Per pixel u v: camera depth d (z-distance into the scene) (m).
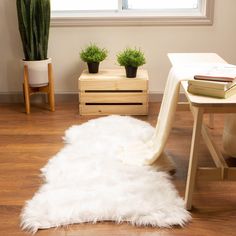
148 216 1.60
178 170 2.07
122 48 3.25
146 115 2.98
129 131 2.54
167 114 1.93
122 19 3.14
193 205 1.73
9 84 3.33
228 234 1.52
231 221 1.61
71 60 3.29
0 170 2.08
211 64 2.10
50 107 3.11
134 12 3.27
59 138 2.53
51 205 1.67
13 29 3.18
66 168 2.03
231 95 1.58
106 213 1.62
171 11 3.26
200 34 3.18
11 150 2.34
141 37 3.21
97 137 2.45
